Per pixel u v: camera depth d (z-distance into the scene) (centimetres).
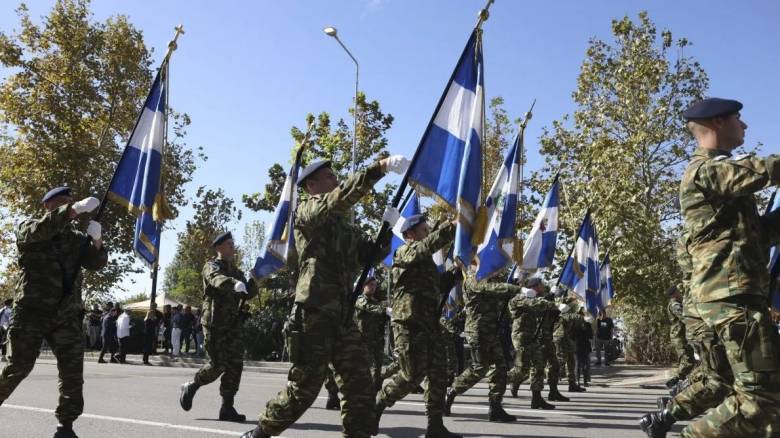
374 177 446
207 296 824
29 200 3350
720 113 400
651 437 587
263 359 2419
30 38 3384
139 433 709
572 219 2250
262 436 491
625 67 2444
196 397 1099
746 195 369
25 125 3375
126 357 2592
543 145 2617
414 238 743
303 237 488
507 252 922
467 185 668
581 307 1573
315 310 471
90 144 3406
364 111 2991
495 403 886
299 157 1038
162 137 800
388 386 735
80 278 609
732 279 367
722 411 361
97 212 714
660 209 2467
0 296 3497
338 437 711
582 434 775
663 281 2309
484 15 696
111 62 3450
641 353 2581
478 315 899
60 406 583
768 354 350
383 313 1098
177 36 810
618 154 2344
